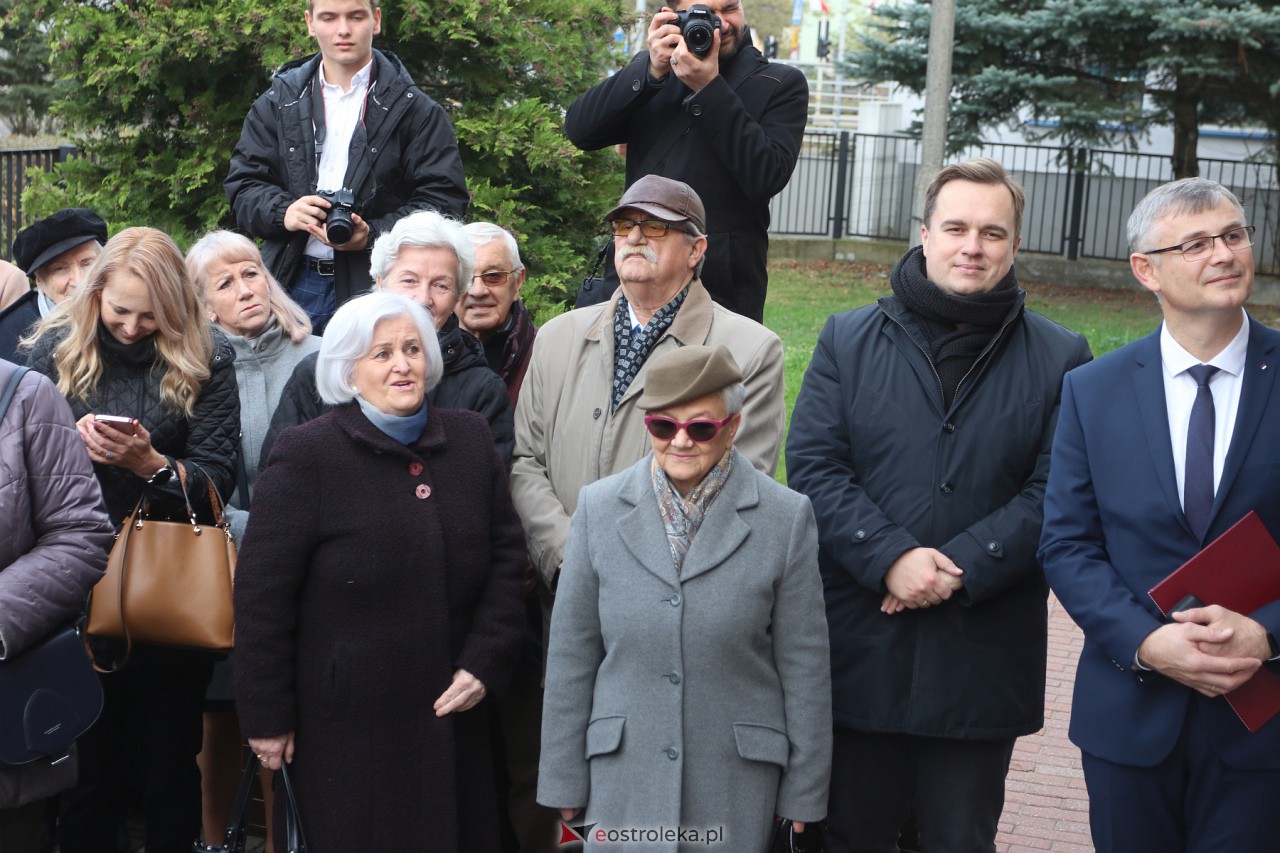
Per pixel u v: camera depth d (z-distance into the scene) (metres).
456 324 3.90
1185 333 3.15
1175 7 13.57
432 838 3.34
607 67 9.27
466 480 3.48
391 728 3.33
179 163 8.45
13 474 3.21
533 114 8.36
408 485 3.40
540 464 3.91
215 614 3.60
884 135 18.59
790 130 4.61
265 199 4.97
